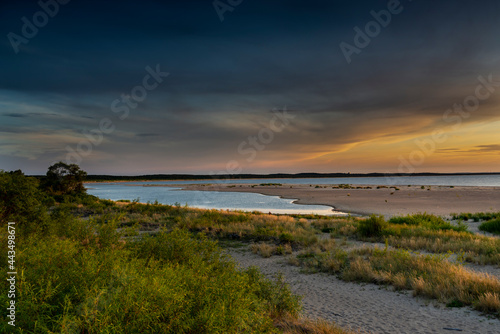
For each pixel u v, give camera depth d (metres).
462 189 85.06
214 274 4.46
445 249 13.18
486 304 6.61
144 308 2.55
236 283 3.58
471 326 5.89
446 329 5.82
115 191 118.12
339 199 57.84
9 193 9.45
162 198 72.06
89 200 34.88
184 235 6.06
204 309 2.99
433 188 93.81
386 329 5.92
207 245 6.14
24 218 9.16
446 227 19.70
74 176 38.41
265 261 12.70
